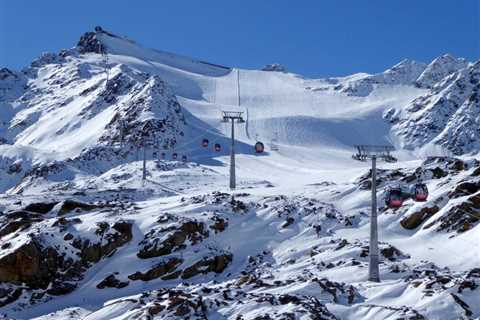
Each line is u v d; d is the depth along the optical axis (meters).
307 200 47.16
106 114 185.88
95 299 33.91
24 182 118.31
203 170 91.19
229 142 163.25
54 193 62.69
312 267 34.06
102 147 137.38
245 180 80.12
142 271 36.12
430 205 42.47
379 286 27.84
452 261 33.94
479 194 40.38
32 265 35.06
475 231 37.25
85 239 38.03
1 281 34.41
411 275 30.45
